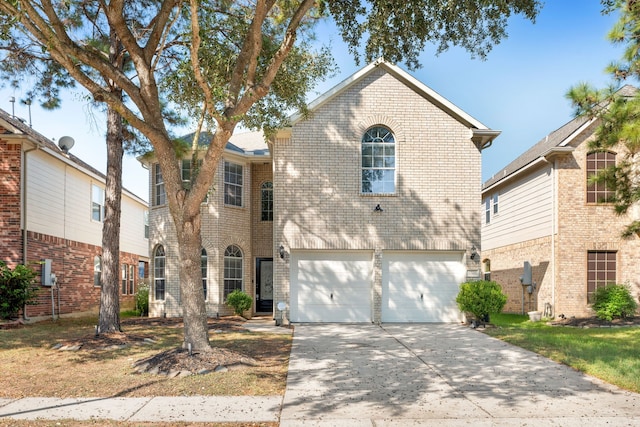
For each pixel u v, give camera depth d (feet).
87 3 42.91
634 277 57.88
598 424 20.44
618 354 34.30
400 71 53.11
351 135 53.01
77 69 27.66
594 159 59.06
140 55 30.73
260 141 71.51
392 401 23.65
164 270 61.31
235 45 38.04
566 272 58.23
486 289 48.67
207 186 30.22
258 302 66.80
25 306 53.42
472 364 31.89
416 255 53.36
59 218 62.54
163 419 20.66
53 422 20.17
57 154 60.03
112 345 36.81
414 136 53.36
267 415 21.31
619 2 36.24
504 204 76.54
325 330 46.91
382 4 31.71
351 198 52.54
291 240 51.90
